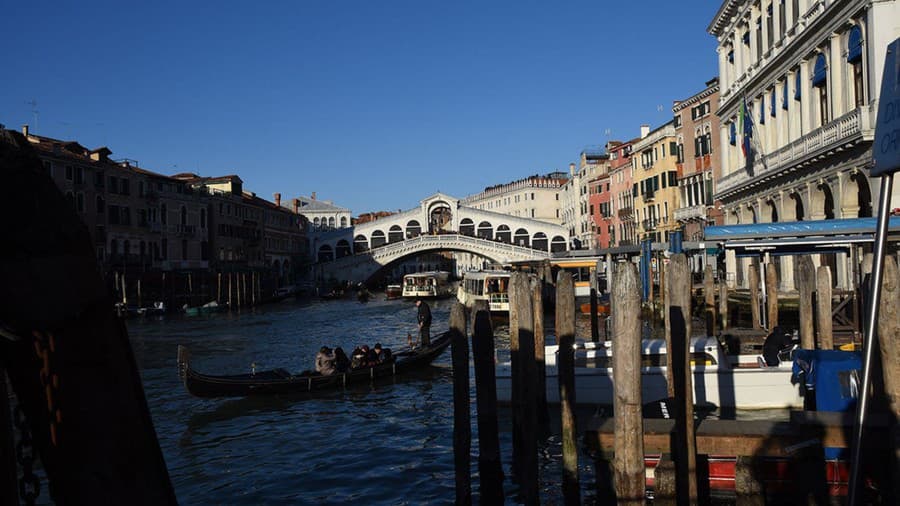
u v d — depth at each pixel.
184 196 56.09
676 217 46.91
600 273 43.53
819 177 23.73
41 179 2.85
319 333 33.44
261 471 11.50
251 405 16.11
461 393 9.27
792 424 7.86
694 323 25.39
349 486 10.69
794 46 25.39
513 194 102.31
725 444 7.84
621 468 6.81
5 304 2.80
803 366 9.66
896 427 6.44
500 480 9.52
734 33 33.19
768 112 29.19
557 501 9.61
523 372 9.31
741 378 13.33
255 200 72.69
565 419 9.49
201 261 58.28
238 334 33.25
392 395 17.05
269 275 69.88
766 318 21.16
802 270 13.47
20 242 2.79
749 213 33.03
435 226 81.19
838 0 21.19
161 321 41.38
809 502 7.61
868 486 7.66
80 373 2.96
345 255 79.69
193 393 15.26
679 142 47.50
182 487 10.84
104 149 47.03
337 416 15.04
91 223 44.44
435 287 59.47
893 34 19.33
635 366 6.77
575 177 78.94
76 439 2.97
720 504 8.34
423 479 10.88
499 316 37.03
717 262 38.34
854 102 21.48
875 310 3.83
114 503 3.03
